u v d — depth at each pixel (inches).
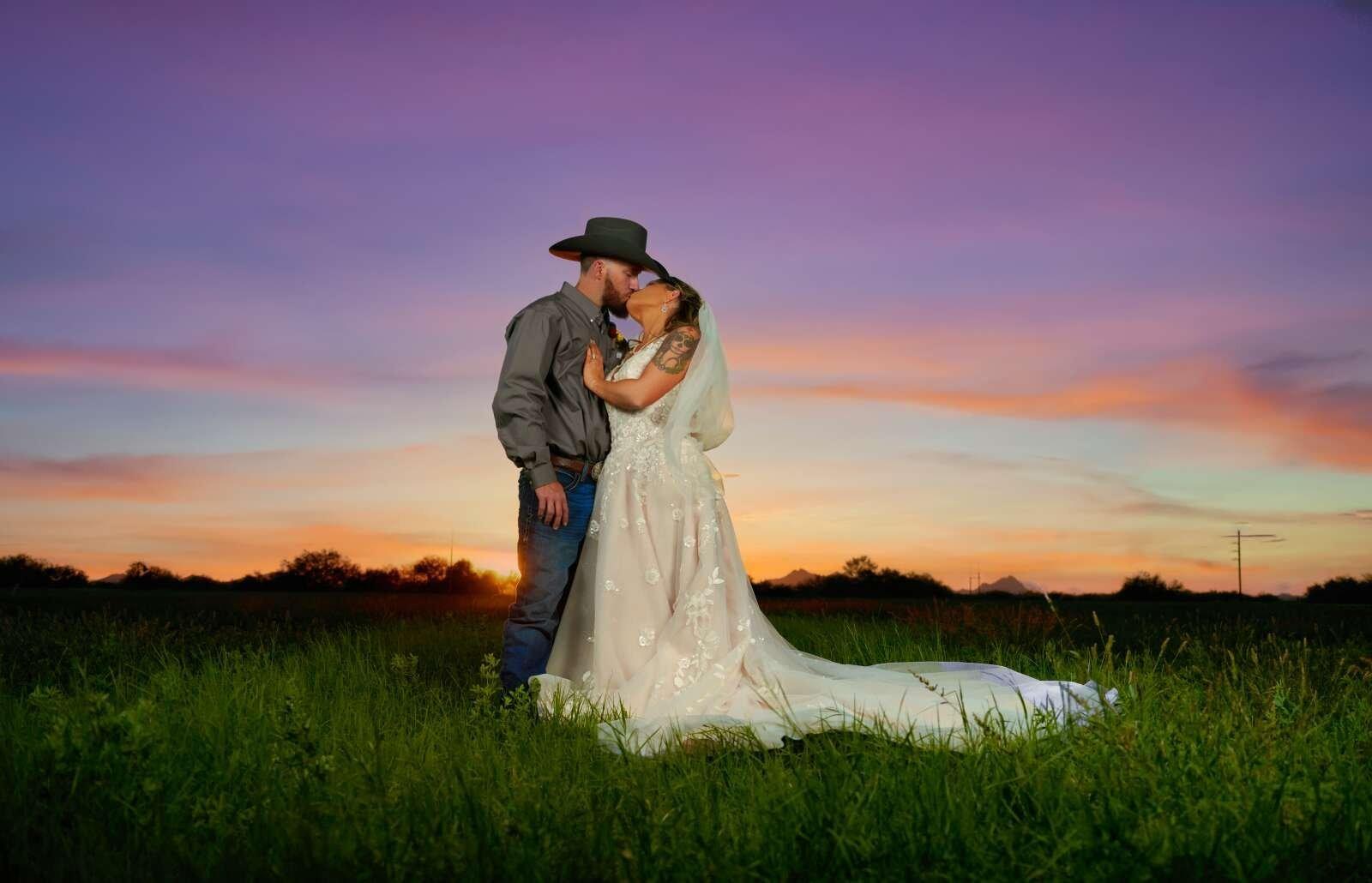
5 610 429.1
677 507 201.5
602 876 98.9
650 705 187.0
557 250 225.0
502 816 112.9
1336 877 101.7
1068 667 213.9
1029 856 103.7
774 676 192.9
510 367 211.3
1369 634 328.8
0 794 119.4
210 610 532.7
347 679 228.8
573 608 210.8
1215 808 112.0
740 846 108.6
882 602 740.0
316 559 1152.2
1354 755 134.4
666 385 203.8
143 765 123.3
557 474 215.6
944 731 159.2
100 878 101.3
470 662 299.1
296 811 114.0
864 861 102.1
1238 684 175.9
